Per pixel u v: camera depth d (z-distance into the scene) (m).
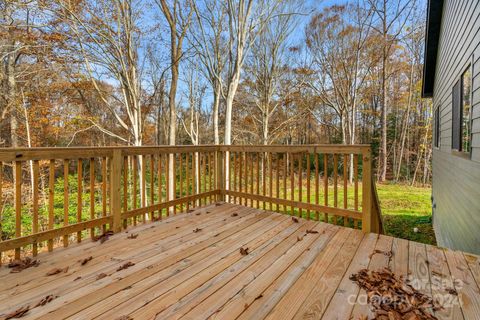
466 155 3.22
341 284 1.75
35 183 2.25
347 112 13.45
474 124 2.83
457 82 3.83
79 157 2.52
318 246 2.41
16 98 8.85
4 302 1.56
